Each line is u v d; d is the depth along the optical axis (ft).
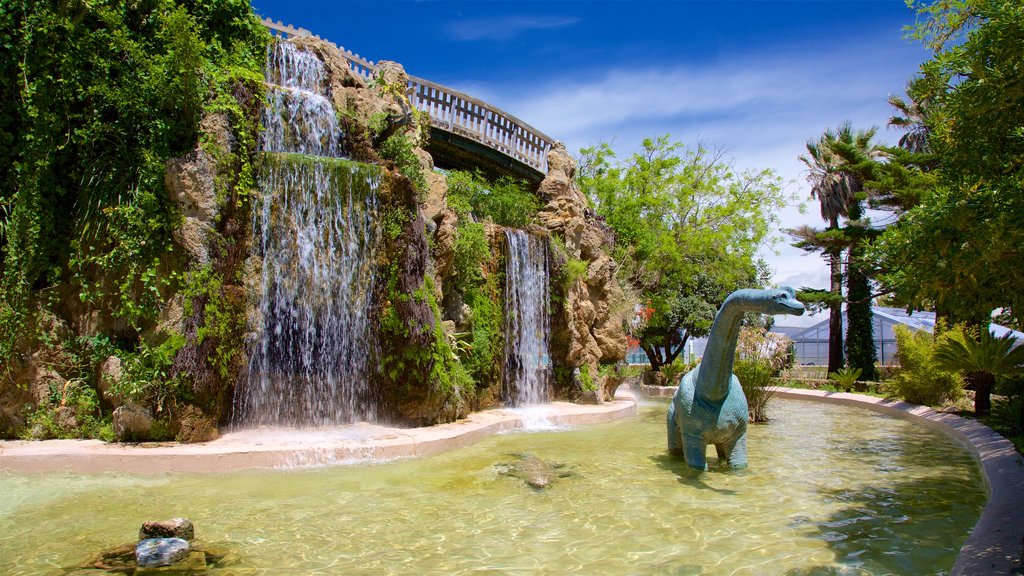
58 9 31.24
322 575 15.48
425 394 34.24
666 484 24.52
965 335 40.78
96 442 27.84
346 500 21.88
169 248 29.30
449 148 61.41
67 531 18.52
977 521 19.42
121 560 16.33
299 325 33.09
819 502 22.15
